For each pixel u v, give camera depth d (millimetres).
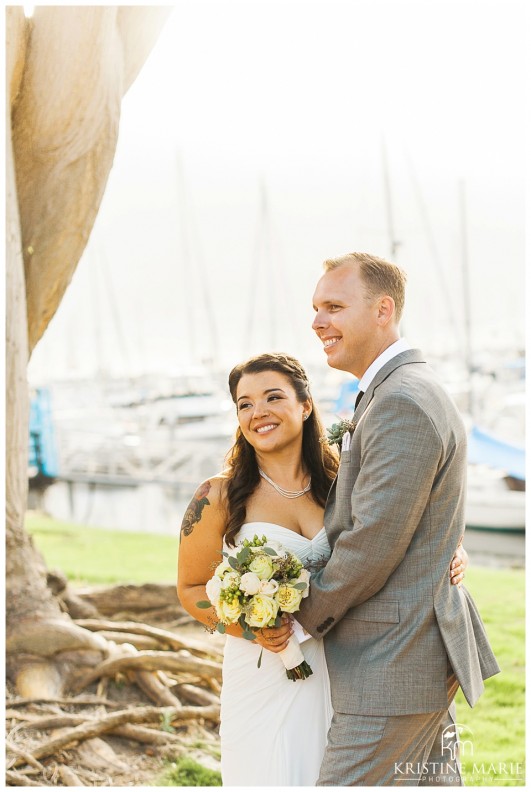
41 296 4348
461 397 13383
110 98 4188
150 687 3748
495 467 10055
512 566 8711
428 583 2037
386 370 2141
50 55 4066
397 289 2232
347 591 2031
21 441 4016
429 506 2049
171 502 12641
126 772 3170
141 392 15242
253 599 2002
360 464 2113
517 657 4676
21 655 3738
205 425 13906
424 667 2010
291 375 2273
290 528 2262
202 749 3400
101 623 4305
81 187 4262
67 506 12594
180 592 2301
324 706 2221
